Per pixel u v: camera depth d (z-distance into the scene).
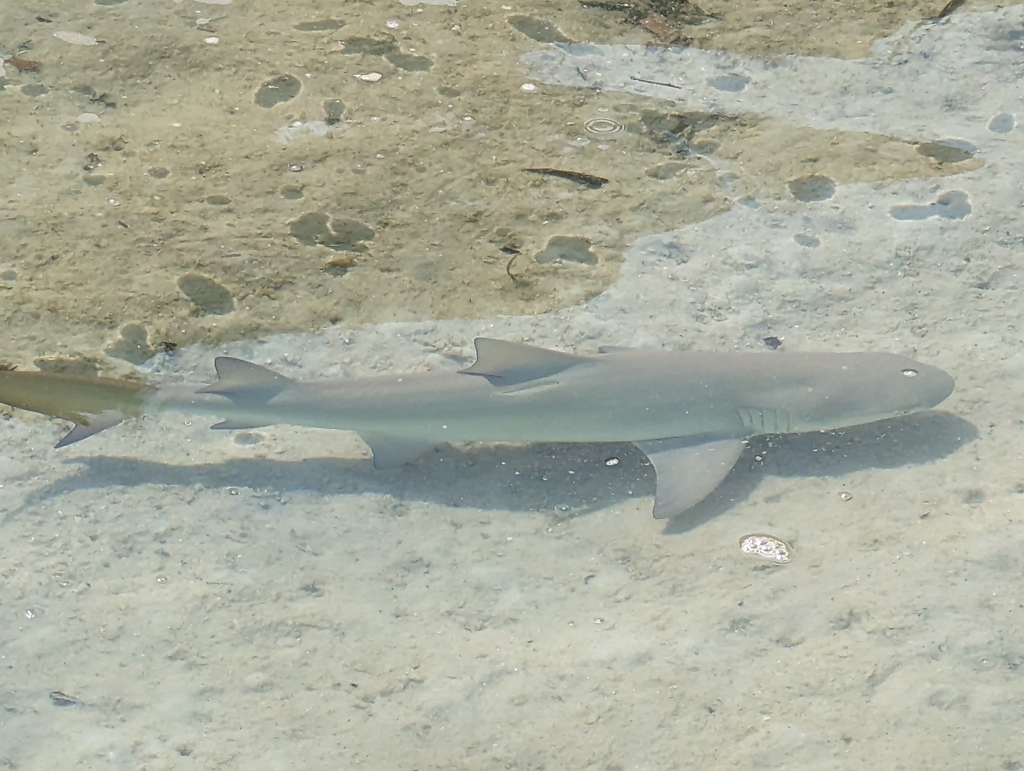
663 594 3.04
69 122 3.56
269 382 3.12
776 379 3.12
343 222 3.42
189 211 3.43
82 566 3.08
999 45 3.67
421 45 3.69
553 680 2.97
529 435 3.12
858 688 2.93
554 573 3.06
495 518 3.12
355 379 3.12
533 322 3.31
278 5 3.77
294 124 3.56
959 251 3.38
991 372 3.22
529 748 2.92
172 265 3.37
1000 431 3.15
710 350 3.27
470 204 3.45
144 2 3.77
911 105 3.59
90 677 2.99
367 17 3.75
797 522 3.09
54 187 3.46
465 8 3.76
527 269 3.37
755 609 3.01
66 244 3.38
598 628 3.01
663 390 3.11
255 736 2.94
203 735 2.94
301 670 2.99
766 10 3.75
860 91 3.62
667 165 3.51
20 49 3.67
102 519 3.12
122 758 2.93
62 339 3.29
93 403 3.12
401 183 3.47
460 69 3.65
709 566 3.05
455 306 3.33
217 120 3.56
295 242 3.40
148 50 3.67
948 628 2.97
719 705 2.94
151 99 3.60
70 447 3.19
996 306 3.30
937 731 2.89
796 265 3.37
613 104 3.60
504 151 3.52
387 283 3.35
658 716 2.93
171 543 3.10
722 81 3.64
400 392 3.11
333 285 3.35
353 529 3.12
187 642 3.01
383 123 3.56
